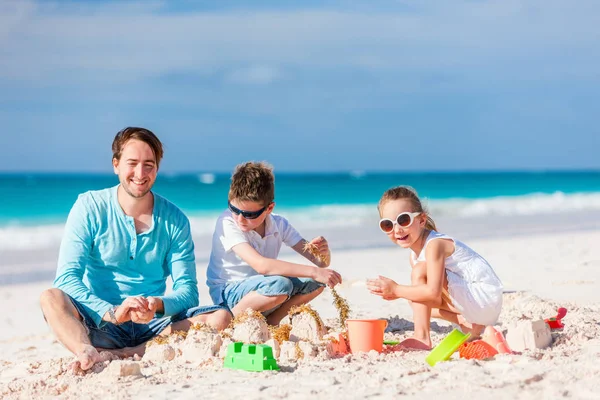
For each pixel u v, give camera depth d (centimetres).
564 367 340
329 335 457
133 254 467
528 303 561
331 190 4000
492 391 307
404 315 587
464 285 449
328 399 306
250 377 358
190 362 408
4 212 2492
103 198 467
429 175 7775
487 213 2366
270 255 523
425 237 458
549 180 5828
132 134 463
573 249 1145
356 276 906
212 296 517
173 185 4328
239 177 488
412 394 308
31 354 543
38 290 948
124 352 441
